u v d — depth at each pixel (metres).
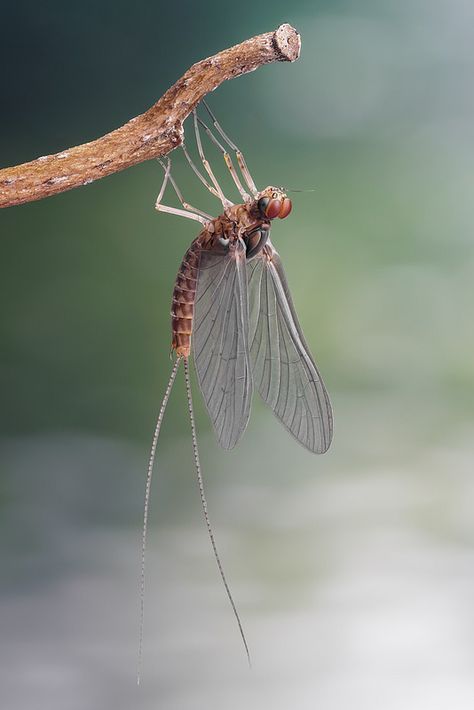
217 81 0.22
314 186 0.92
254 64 0.22
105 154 0.22
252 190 0.23
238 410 0.23
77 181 0.22
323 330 0.71
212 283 0.23
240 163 0.23
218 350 0.23
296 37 0.22
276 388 0.24
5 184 0.22
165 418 0.60
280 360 0.24
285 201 0.23
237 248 0.23
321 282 0.77
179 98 0.22
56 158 0.22
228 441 0.23
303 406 0.24
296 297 0.75
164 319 0.70
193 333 0.23
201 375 0.23
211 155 0.90
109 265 0.76
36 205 0.82
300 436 0.24
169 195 0.84
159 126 0.22
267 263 0.24
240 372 0.23
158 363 0.65
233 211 0.23
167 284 0.74
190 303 0.23
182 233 0.80
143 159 0.22
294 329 0.24
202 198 0.85
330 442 0.24
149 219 0.81
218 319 0.23
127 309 0.71
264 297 0.24
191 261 0.23
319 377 0.24
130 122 0.22
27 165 0.22
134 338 0.68
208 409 0.23
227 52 0.22
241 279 0.23
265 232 0.23
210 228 0.23
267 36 0.22
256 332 0.24
